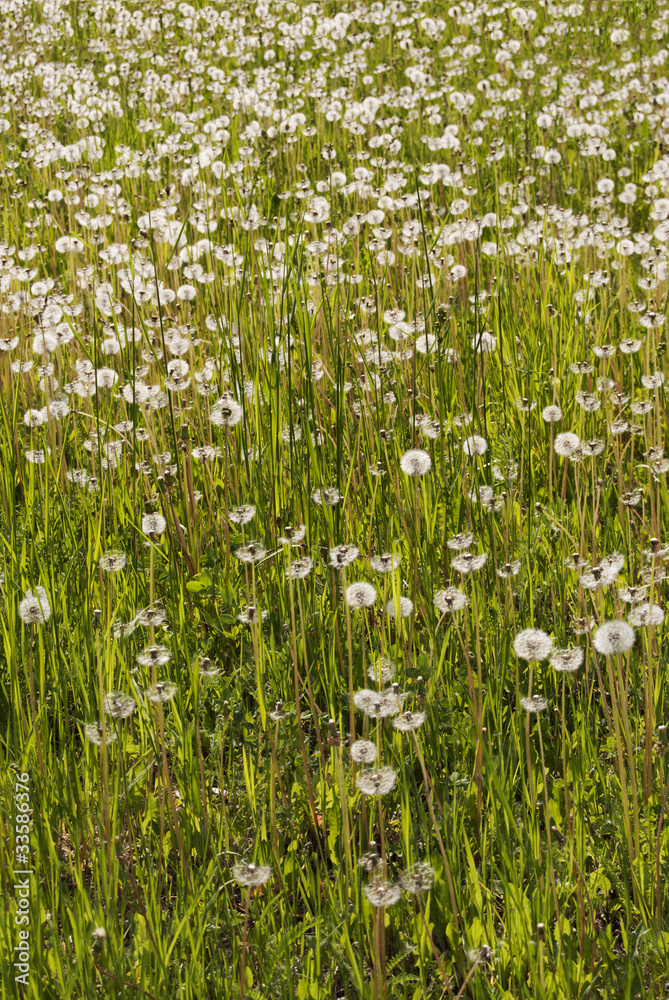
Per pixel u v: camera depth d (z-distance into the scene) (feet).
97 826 7.59
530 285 16.10
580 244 16.49
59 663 9.14
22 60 35.78
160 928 6.72
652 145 24.23
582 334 14.32
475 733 8.23
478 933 6.64
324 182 19.02
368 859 5.83
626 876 7.15
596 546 9.92
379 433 11.15
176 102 28.04
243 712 8.78
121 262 15.11
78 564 10.29
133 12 42.39
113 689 8.70
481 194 20.98
